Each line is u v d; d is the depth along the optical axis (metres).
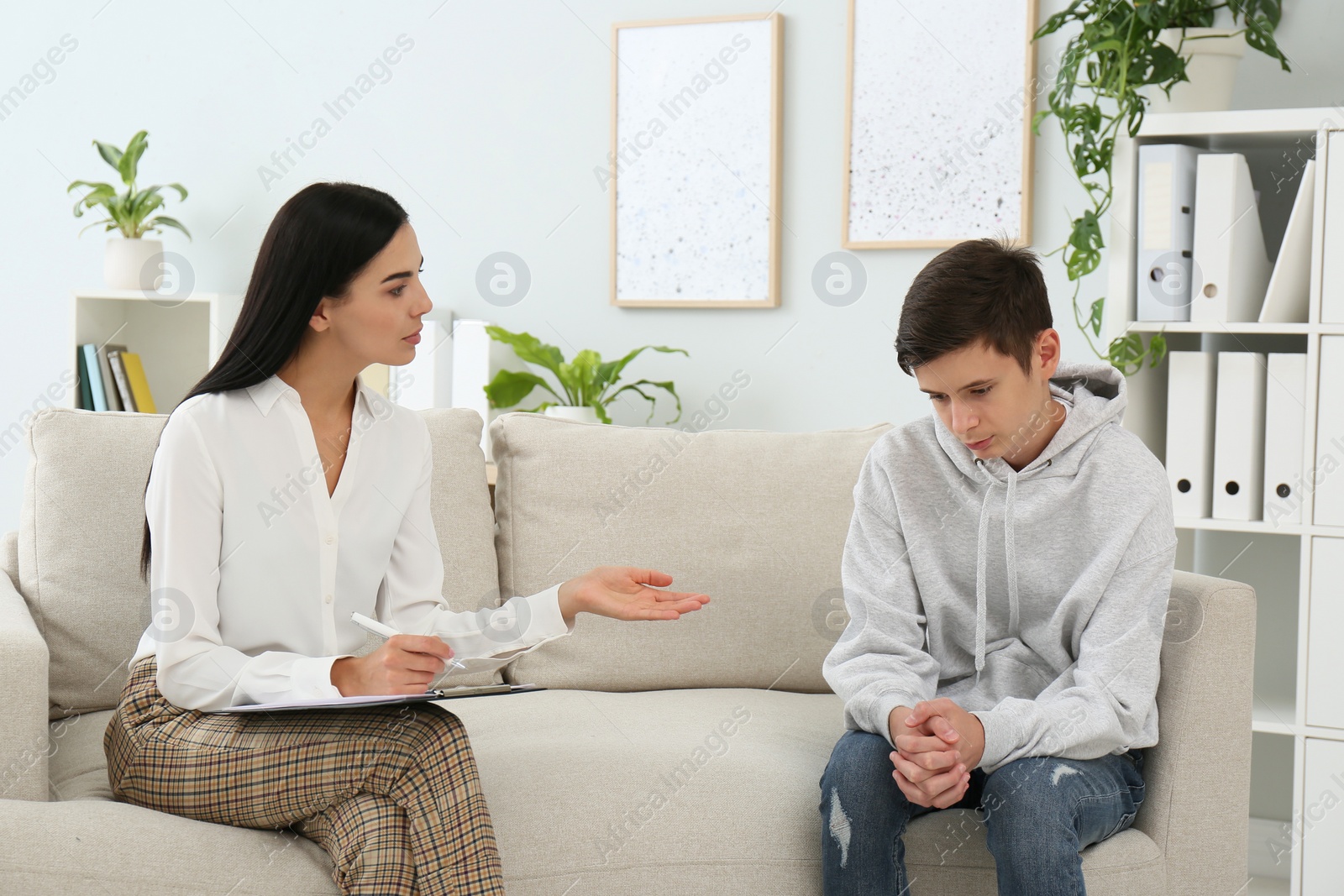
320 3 2.83
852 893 1.19
